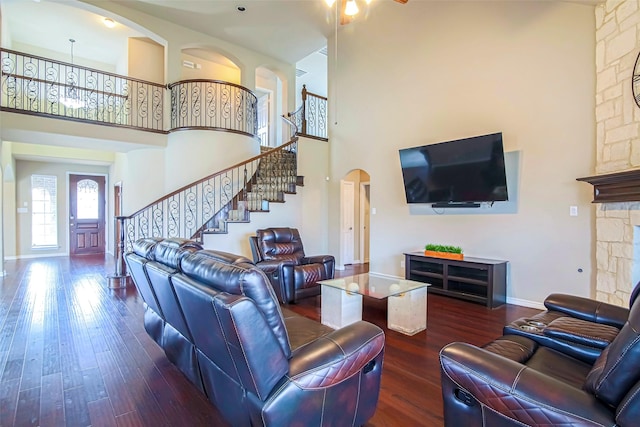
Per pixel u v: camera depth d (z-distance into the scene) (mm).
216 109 6680
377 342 1695
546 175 3801
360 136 6023
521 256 4031
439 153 4543
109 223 8930
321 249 6656
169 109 6359
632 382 973
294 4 5719
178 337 2164
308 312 3859
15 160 7883
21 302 4098
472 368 1270
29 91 5789
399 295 3213
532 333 1923
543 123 3811
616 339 1111
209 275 1495
